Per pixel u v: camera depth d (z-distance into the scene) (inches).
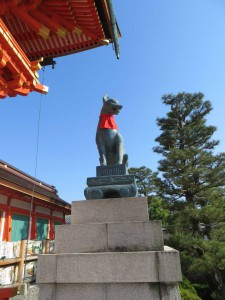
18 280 469.4
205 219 652.1
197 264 578.6
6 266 445.4
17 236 605.6
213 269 595.5
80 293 153.3
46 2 252.4
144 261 153.9
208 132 795.4
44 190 879.7
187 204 696.4
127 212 186.4
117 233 171.3
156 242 166.2
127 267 153.7
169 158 727.7
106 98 251.3
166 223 797.9
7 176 592.7
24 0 240.5
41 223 764.0
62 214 965.8
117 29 303.7
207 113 840.3
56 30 269.1
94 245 170.2
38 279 156.8
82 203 193.0
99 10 272.5
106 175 212.4
